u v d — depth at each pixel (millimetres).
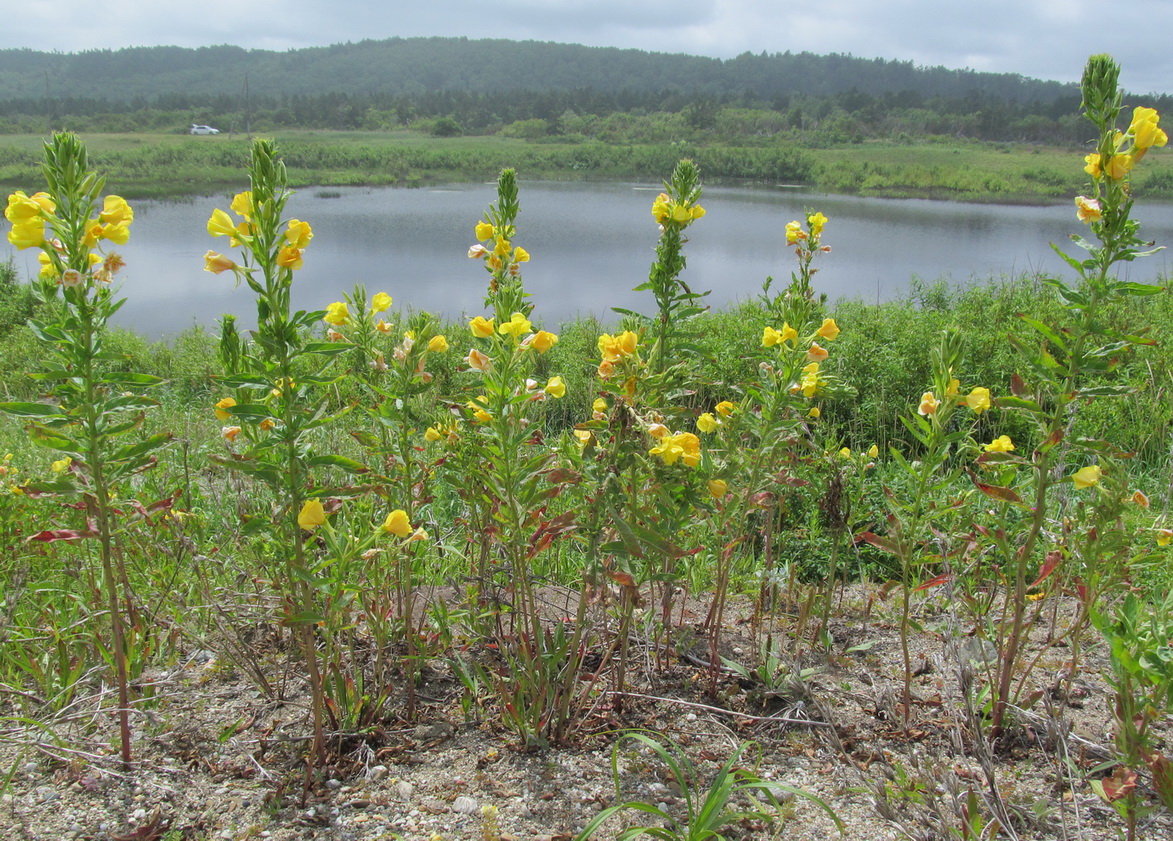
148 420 5625
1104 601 2674
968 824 1699
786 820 1874
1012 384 2131
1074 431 4883
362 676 2268
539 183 56781
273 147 1674
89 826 1768
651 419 1974
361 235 26438
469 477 2400
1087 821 1876
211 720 2201
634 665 2602
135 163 56906
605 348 2037
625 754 2121
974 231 29250
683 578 3223
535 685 2172
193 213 31453
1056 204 44188
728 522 2689
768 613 3115
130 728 2145
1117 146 1879
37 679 2328
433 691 2410
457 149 82125
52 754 1955
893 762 2104
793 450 2789
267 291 1725
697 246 24094
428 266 20391
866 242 25500
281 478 1825
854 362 6488
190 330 11641
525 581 2178
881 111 118875
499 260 3404
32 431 1729
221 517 3305
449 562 3215
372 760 2039
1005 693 2184
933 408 2209
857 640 2863
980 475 2732
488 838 1776
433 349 2340
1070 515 2645
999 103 120000
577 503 3238
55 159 1660
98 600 2473
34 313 10656
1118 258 1921
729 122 107938
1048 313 7598
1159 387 5523
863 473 3773
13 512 3135
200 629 2621
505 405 2025
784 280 17828
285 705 2279
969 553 2635
